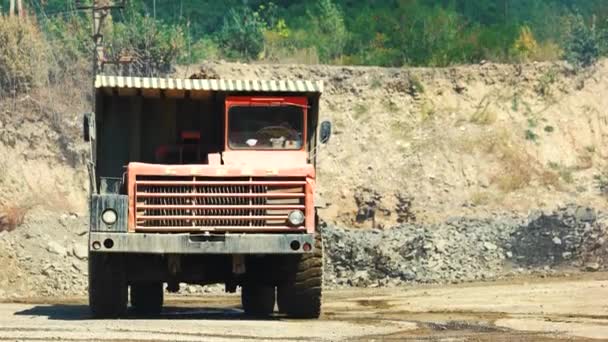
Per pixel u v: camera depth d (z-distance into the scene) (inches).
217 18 3287.4
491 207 2645.2
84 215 2226.9
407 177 2709.2
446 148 2785.4
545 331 1043.3
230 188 1093.1
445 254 2087.8
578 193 2709.2
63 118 2551.7
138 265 1143.0
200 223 1089.4
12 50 2605.8
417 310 1360.7
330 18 3245.6
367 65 3095.5
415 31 3176.7
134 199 1085.8
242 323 1085.8
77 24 2864.2
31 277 1847.9
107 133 1164.5
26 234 1939.0
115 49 2824.8
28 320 1123.3
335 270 1995.6
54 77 2645.2
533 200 2672.2
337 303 1536.7
